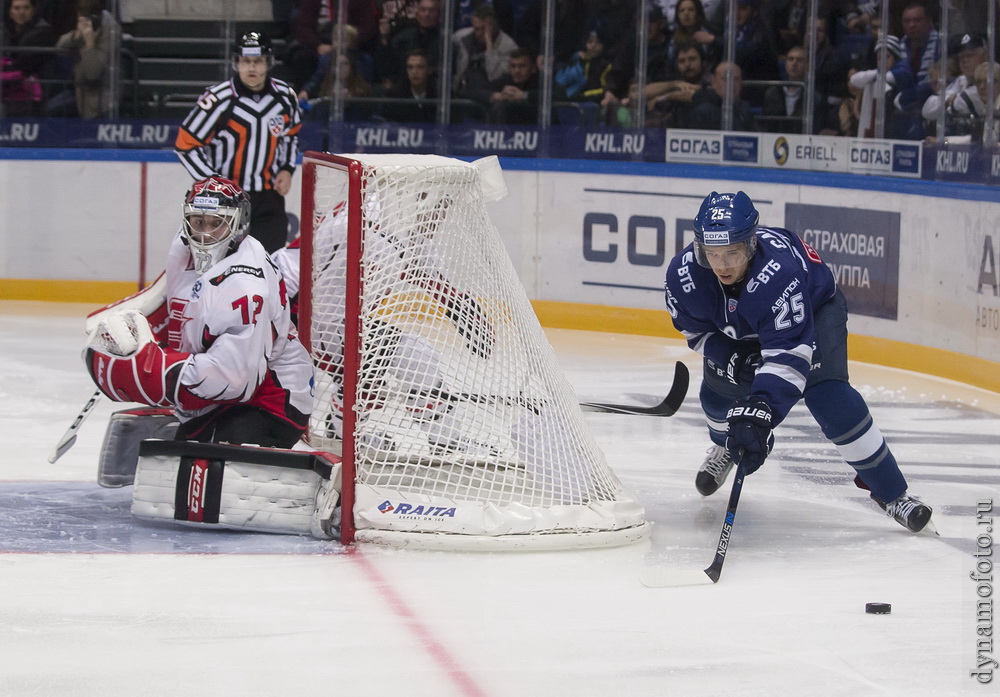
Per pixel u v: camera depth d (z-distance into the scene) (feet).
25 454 40.40
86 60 77.20
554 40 76.43
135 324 32.14
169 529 32.14
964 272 57.47
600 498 32.19
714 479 36.83
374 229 30.89
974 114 60.49
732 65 72.74
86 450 41.32
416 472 32.32
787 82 71.41
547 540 30.76
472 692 22.61
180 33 82.38
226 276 31.78
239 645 24.57
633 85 75.10
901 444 45.78
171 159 76.13
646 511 35.83
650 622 26.40
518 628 25.82
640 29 74.43
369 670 23.49
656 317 70.69
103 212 76.28
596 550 31.42
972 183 60.44
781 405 29.66
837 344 32.27
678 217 69.92
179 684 22.66
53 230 76.23
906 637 25.79
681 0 73.31
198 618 25.94
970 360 57.26
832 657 24.59
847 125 69.46
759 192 67.92
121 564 29.25
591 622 26.30
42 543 30.73
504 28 77.05
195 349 32.53
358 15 78.38
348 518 30.68
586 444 32.91
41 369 55.26
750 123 72.90
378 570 29.17
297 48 79.46
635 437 45.78
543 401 32.24
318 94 79.61
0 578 28.12
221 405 33.32
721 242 28.86
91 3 77.05
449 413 31.42
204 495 31.42
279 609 26.55
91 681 22.71
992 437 47.06
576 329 73.26
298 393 33.78
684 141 73.10
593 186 72.43
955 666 24.18
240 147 56.65
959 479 40.57
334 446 35.37
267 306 32.04
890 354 62.28
